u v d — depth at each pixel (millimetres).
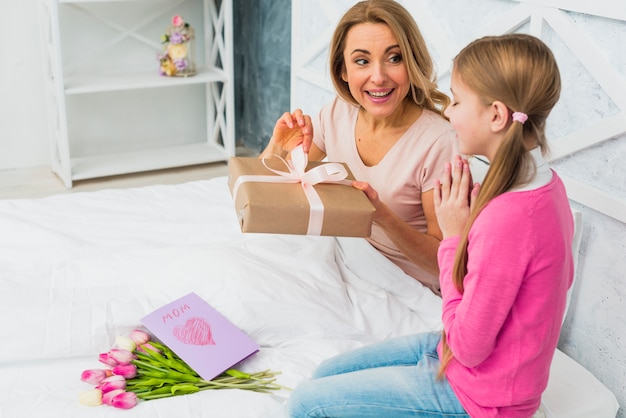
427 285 1889
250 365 1527
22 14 3365
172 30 3492
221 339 1546
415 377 1297
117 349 1484
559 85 1170
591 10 1582
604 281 1673
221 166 3760
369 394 1287
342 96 1807
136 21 3594
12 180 3459
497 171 1147
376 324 1671
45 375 1452
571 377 1574
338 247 1873
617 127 1570
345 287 1744
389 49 1614
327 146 1923
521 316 1166
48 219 2023
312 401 1309
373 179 1803
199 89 3859
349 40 1646
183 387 1429
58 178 3508
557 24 1682
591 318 1721
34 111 3543
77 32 3490
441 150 1711
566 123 1729
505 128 1180
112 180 3508
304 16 2785
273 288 1648
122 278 1706
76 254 1848
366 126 1816
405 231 1676
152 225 2004
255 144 3896
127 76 3535
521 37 1180
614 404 1529
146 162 3592
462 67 1200
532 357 1174
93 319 1572
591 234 1689
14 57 3418
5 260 1821
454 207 1281
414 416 1266
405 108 1771
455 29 2041
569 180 1716
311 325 1613
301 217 1475
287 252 1780
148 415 1350
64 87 3236
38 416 1334
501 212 1143
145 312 1614
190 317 1585
